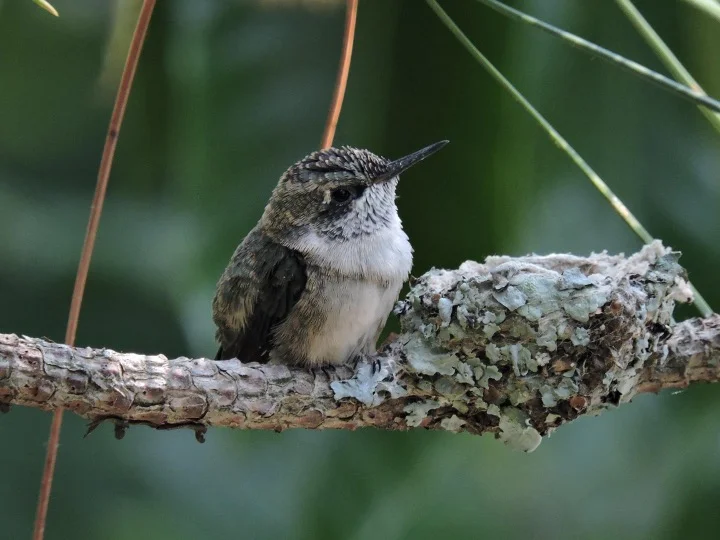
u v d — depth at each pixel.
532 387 5.13
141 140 10.47
